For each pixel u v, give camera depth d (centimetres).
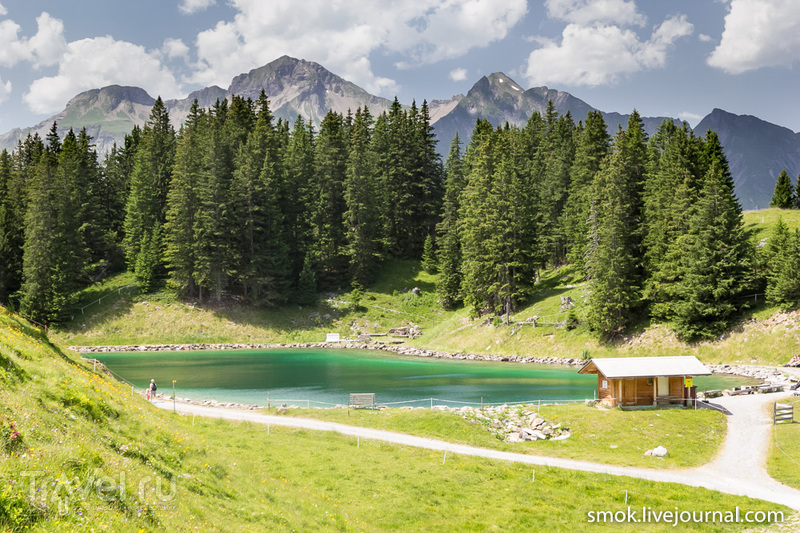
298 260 11319
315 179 11706
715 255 6912
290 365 7431
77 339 8825
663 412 4188
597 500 2628
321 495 2438
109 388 2541
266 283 10300
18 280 9981
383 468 2927
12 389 1591
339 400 5038
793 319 6331
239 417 3991
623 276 7544
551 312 8638
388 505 2436
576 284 9381
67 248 9281
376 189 11712
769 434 3753
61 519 1030
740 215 7525
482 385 5894
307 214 11306
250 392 5416
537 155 12044
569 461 3306
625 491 2766
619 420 4012
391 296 11069
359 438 3494
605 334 7619
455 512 2417
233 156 11331
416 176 12450
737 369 6138
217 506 1652
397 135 12506
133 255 10656
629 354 7162
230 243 10125
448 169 11706
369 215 11156
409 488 2662
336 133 12356
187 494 1598
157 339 9144
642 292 7562
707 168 8794
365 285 11288
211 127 11750
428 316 10544
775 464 3234
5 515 954
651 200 8081
